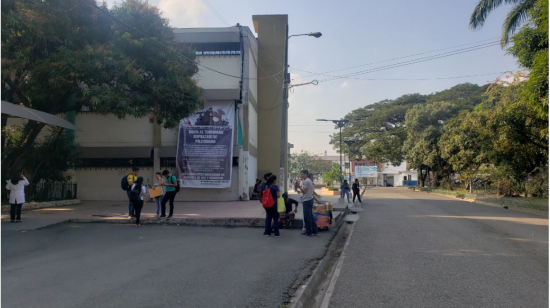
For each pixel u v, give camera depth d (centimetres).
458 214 1755
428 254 845
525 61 1354
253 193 2252
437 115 4131
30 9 1186
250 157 2278
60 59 1197
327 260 826
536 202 1944
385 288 600
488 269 706
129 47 1380
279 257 794
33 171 1706
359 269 723
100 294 527
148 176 2117
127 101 1278
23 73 1338
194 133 2056
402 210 1994
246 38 2145
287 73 2312
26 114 1183
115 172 2120
